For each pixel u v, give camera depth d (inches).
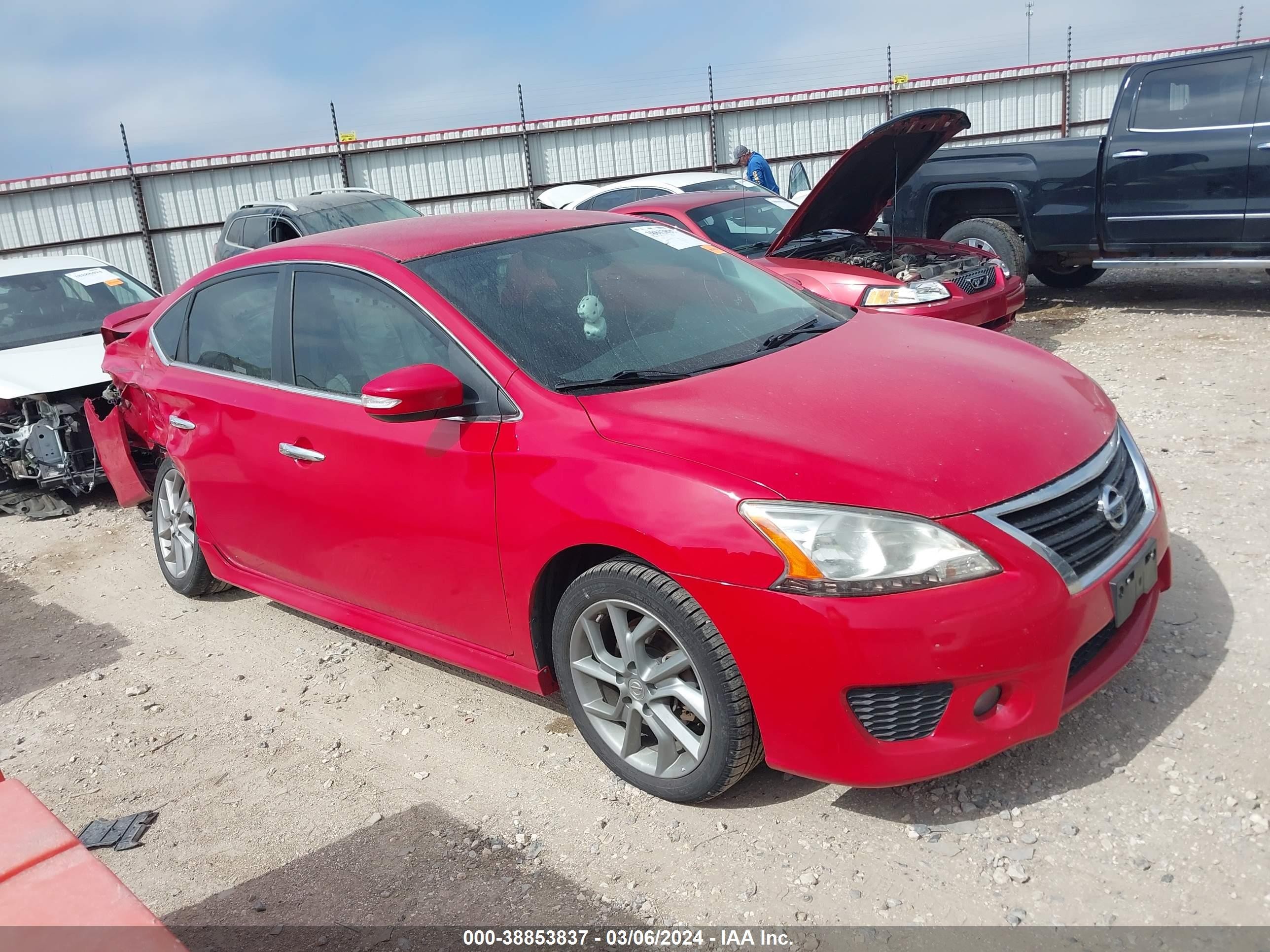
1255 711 111.1
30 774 135.6
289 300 144.5
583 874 101.1
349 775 125.3
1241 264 308.8
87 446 255.4
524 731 130.3
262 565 158.1
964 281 258.4
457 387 112.9
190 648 169.9
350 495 131.0
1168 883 89.1
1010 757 109.4
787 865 98.3
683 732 106.2
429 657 152.1
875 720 93.4
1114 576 98.4
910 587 89.3
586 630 111.2
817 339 129.4
